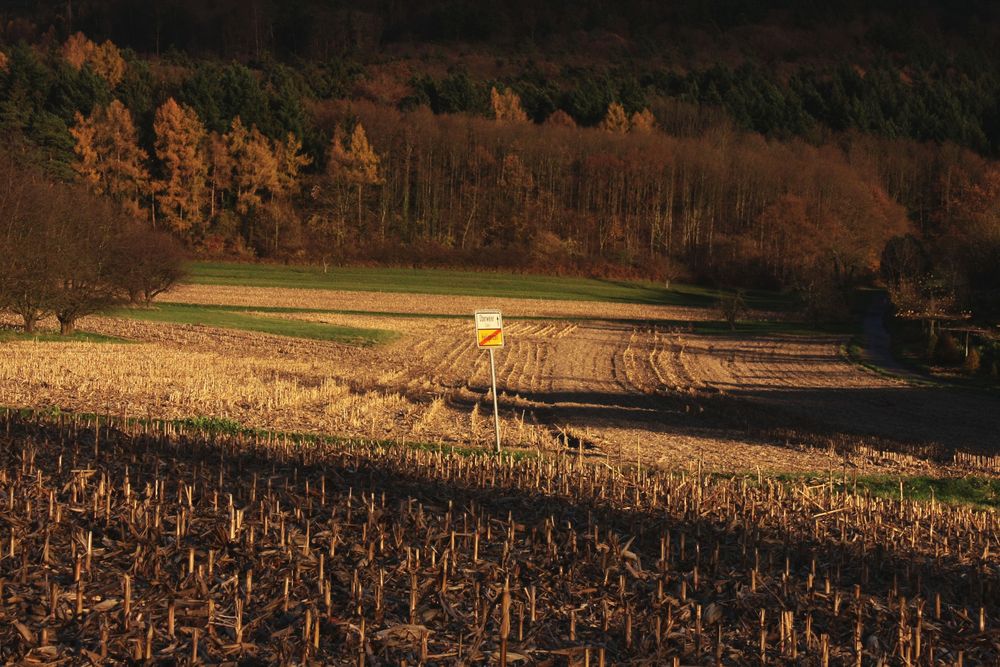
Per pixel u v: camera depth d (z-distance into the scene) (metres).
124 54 196.50
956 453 25.59
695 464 21.38
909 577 11.86
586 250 142.00
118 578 9.65
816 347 73.31
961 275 84.19
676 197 158.75
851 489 19.05
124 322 61.66
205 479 14.21
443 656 8.34
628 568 11.13
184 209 127.88
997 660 9.25
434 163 152.50
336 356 52.84
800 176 155.88
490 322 21.11
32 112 129.62
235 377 35.62
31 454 14.43
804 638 9.44
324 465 16.34
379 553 11.02
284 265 122.06
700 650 8.89
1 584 8.97
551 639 8.98
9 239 47.72
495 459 18.55
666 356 64.69
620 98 197.50
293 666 8.00
